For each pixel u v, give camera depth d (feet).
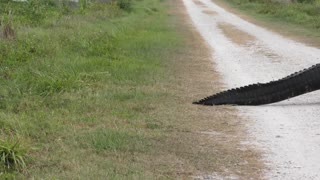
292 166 58.13
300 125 73.31
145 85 94.99
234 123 73.92
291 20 245.24
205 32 205.57
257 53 146.00
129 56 125.39
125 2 278.05
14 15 174.91
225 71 115.55
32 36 130.62
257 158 60.34
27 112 73.36
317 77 84.89
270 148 63.77
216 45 163.73
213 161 58.75
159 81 98.84
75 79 91.20
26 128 65.51
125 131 66.54
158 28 204.85
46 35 136.56
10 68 98.02
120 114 75.05
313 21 228.63
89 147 60.90
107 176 52.54
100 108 77.77
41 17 179.73
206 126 72.08
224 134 68.90
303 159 60.23
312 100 87.76
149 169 55.52
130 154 59.52
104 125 69.82
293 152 62.49
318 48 156.25
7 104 75.51
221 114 78.23
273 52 148.05
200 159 59.11
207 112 79.05
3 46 112.16
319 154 61.82
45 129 66.28
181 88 94.79
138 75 101.96
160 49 142.41
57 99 80.28
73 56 115.75
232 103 83.51
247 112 79.77
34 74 92.99
